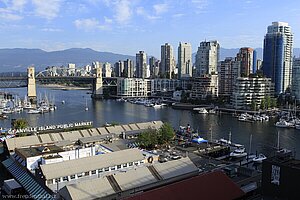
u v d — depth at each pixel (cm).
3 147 14000
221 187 8656
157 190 8012
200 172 11500
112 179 9131
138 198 7662
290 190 7781
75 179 9881
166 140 15950
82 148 12619
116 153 11400
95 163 10525
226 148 15500
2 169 12694
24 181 10306
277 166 8025
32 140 13738
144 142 14912
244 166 12588
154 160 12244
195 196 8138
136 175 9556
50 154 11412
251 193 9250
